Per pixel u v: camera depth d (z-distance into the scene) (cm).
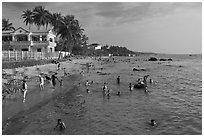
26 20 7950
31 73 3416
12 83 2467
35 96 2081
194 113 1655
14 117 1464
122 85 2981
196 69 5706
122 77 3875
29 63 4356
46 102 1903
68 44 9169
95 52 15438
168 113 1659
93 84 3027
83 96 2231
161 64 8050
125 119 1502
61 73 4050
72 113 1627
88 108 1775
